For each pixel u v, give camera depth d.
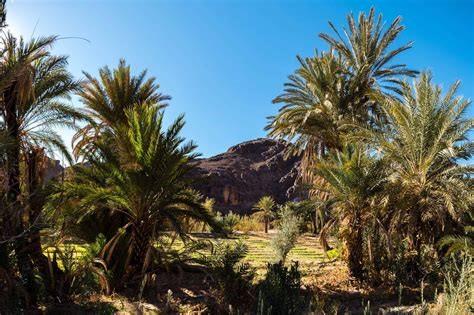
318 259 17.50
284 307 8.55
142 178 10.91
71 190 11.07
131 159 11.62
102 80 16.97
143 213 11.57
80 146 15.97
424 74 13.69
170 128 11.40
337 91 21.58
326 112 21.64
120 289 10.77
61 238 11.41
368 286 12.49
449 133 13.52
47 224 10.39
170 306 9.62
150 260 11.36
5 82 9.78
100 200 11.75
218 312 9.55
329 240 21.86
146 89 17.89
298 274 9.93
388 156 13.78
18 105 10.95
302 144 24.61
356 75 21.66
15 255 9.75
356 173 12.85
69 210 11.55
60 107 11.88
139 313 8.74
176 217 12.02
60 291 9.81
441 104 13.58
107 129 16.48
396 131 14.50
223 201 74.31
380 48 21.78
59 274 10.57
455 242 11.38
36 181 11.01
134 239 11.64
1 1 10.11
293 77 22.72
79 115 12.41
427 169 13.03
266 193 80.62
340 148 21.02
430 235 13.12
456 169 12.95
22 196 10.48
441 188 12.80
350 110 21.61
